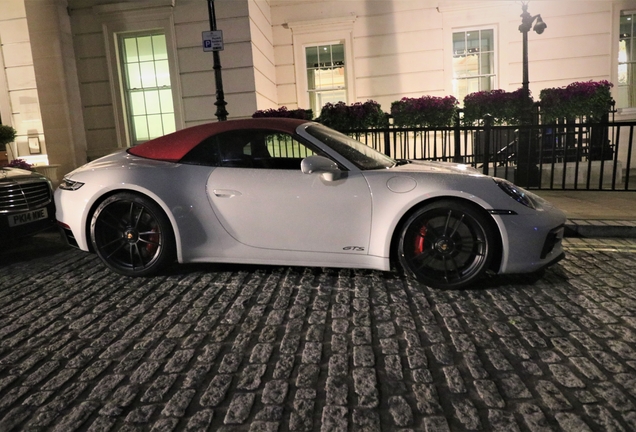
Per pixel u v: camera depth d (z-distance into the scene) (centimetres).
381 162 403
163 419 209
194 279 408
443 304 336
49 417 214
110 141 1042
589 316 307
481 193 351
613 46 1111
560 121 852
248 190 385
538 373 239
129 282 408
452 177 362
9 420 213
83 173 424
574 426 196
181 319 322
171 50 982
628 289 354
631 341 271
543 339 277
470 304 334
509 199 354
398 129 754
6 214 497
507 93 866
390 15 1148
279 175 383
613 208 614
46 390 238
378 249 368
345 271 416
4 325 325
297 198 375
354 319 313
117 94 1023
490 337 282
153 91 1034
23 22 989
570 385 227
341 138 418
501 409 209
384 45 1160
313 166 357
